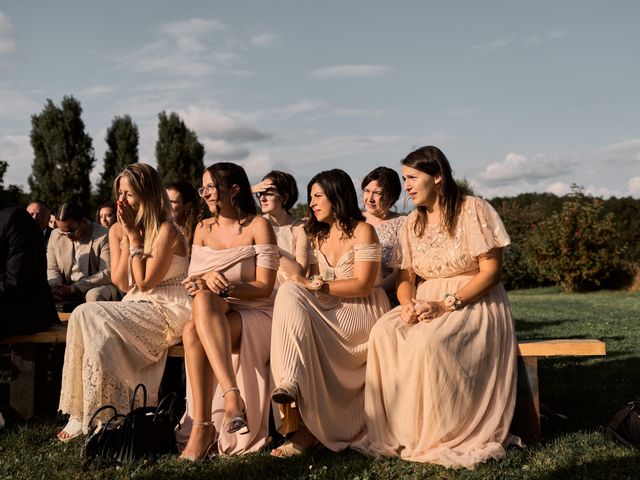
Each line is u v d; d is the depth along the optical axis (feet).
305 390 11.09
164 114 126.00
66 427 12.75
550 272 61.52
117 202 13.64
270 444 11.98
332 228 13.29
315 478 10.08
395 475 10.23
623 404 14.20
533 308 39.91
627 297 50.08
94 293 19.15
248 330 12.26
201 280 12.52
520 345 11.89
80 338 12.73
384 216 16.01
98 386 12.37
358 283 12.61
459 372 11.16
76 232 20.24
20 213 14.16
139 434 11.07
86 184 123.65
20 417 14.10
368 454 11.20
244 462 10.88
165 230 13.60
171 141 124.67
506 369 11.63
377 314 12.94
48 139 120.88
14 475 10.54
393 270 15.14
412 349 11.32
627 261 63.10
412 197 12.67
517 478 9.75
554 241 60.90
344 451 11.51
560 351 11.75
